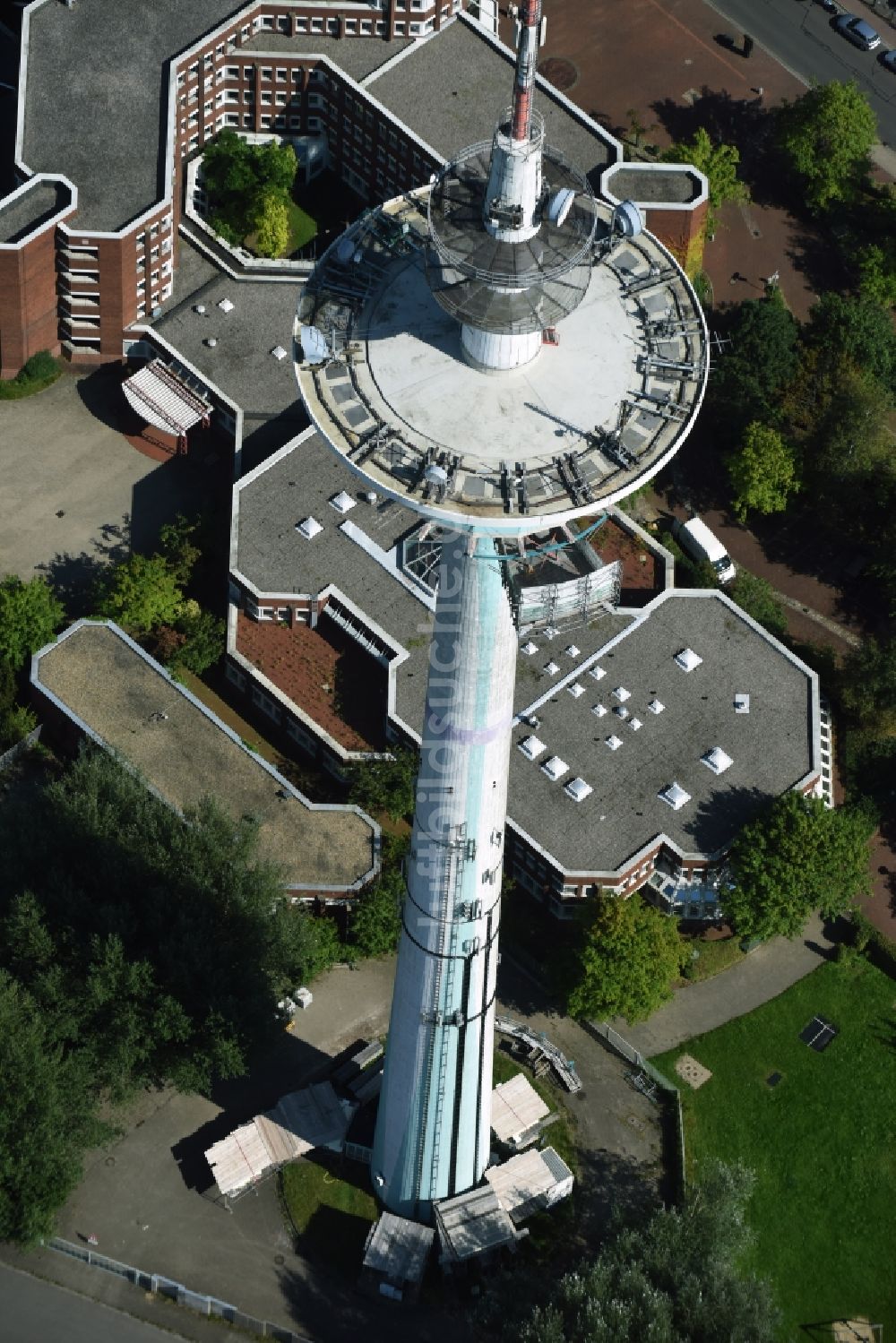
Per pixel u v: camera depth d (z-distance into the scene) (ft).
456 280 475.31
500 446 481.05
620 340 496.64
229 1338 616.39
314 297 501.56
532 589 485.15
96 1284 622.13
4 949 647.56
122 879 654.53
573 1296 594.24
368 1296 625.41
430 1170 619.26
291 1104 647.97
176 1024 627.87
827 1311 639.35
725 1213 613.11
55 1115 606.14
